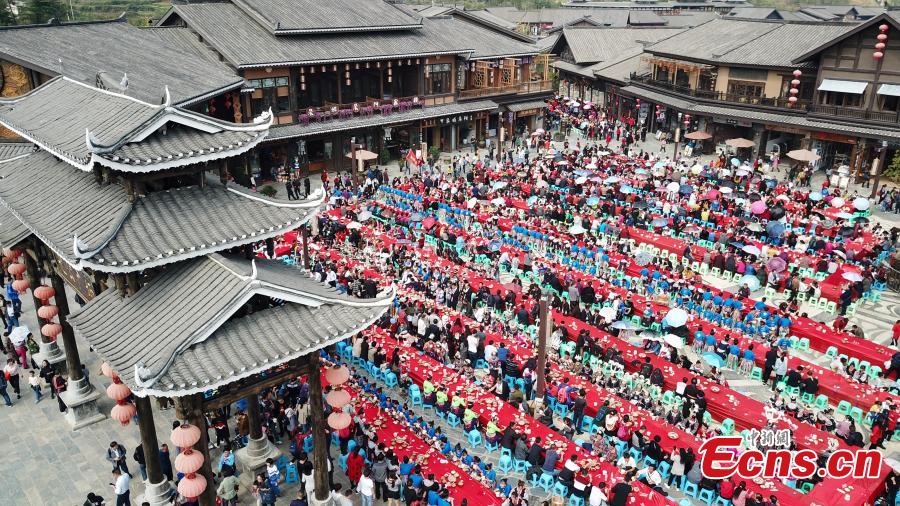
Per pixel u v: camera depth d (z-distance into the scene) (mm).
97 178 22281
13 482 24578
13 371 29156
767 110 65250
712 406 28875
